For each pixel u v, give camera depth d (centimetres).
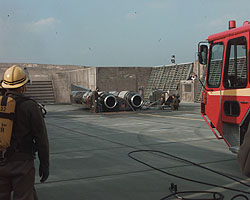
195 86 2927
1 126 271
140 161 671
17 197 281
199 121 1473
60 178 554
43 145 291
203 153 756
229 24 683
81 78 3347
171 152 770
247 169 198
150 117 1708
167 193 467
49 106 2922
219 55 700
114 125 1362
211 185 504
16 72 297
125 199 444
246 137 203
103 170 605
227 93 661
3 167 276
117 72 3209
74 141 955
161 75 3369
